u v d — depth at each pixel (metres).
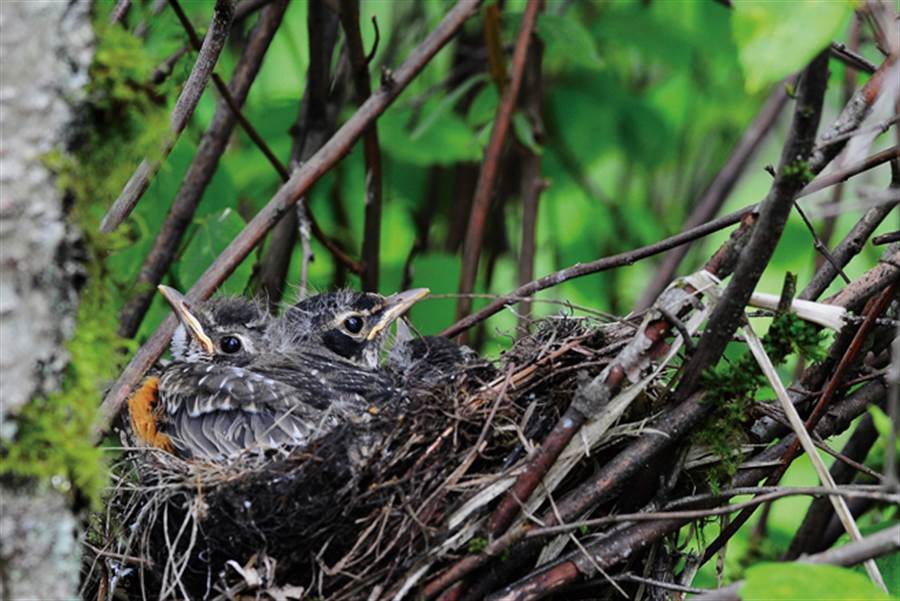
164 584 5.93
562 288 11.80
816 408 6.10
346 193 11.34
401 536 5.91
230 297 8.70
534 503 5.90
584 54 9.45
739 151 10.93
